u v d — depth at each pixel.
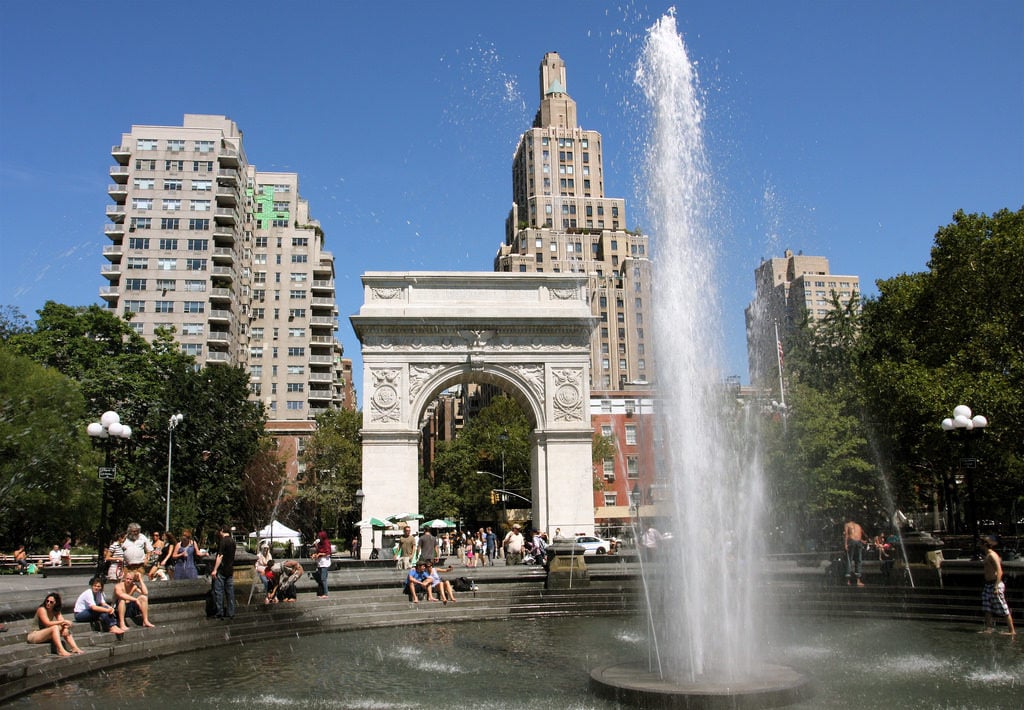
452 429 175.00
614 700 15.87
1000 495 62.53
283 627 26.91
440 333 61.75
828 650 21.52
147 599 24.31
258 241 130.38
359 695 17.20
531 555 52.56
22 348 64.19
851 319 74.38
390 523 56.62
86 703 16.64
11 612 21.41
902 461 59.09
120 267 109.81
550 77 120.75
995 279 47.97
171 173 112.50
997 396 44.38
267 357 127.00
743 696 15.05
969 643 22.42
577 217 111.50
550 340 62.53
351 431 105.50
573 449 61.16
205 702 16.67
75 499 57.47
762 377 70.81
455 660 21.47
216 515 76.50
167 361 74.25
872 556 42.28
